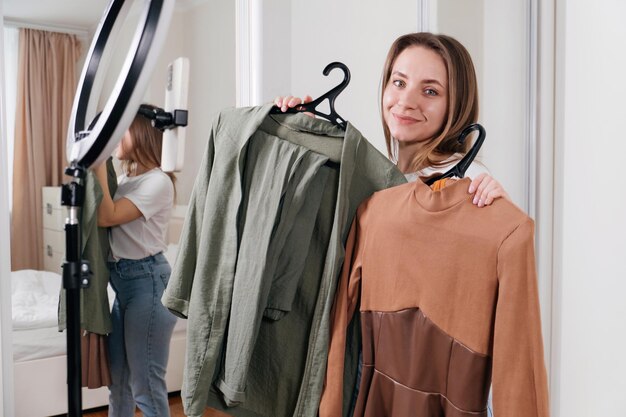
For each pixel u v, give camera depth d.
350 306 0.99
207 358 1.01
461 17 1.87
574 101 2.06
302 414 0.97
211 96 1.51
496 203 0.85
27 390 1.40
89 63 0.67
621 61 2.08
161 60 1.45
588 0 2.04
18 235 1.40
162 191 1.46
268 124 1.04
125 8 0.66
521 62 2.04
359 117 1.67
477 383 0.85
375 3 1.70
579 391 2.12
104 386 1.43
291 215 0.97
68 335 0.64
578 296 2.10
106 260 1.41
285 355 1.02
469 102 1.64
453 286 0.87
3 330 1.37
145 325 1.47
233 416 1.06
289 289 0.99
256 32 1.54
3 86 1.35
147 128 1.42
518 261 0.81
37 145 1.40
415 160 1.62
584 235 2.10
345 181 0.95
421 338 0.89
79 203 0.65
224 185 1.03
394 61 1.64
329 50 1.63
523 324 0.81
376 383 0.95
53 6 1.39
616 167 2.12
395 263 0.92
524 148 2.06
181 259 1.09
